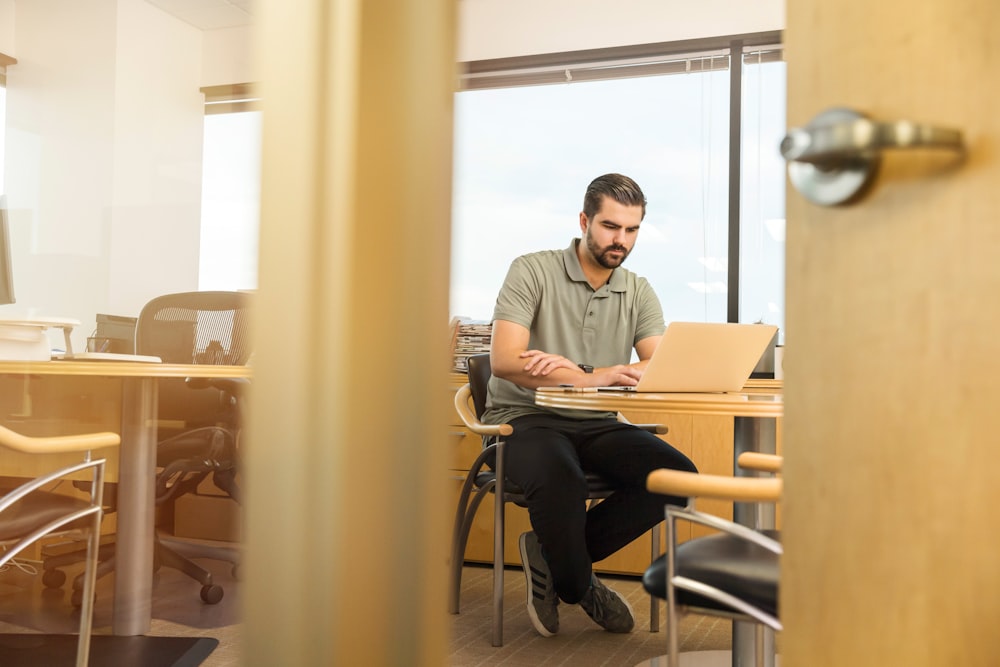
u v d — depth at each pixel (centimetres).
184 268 400
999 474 32
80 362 212
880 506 34
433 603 30
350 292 29
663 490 109
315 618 29
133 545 234
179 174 400
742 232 361
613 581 321
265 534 29
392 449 29
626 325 265
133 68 402
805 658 37
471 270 391
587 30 377
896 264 34
